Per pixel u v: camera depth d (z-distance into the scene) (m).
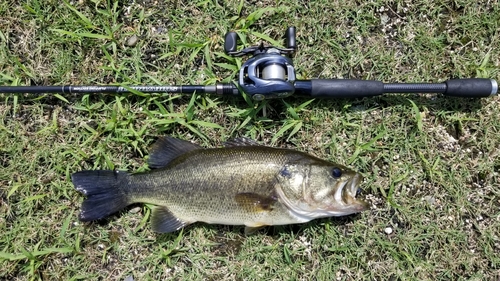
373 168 0.65
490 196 0.65
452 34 0.67
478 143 0.66
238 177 0.58
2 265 0.63
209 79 0.65
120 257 0.64
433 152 0.66
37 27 0.66
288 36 0.61
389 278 0.64
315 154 0.65
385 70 0.66
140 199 0.60
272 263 0.64
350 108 0.66
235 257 0.64
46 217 0.64
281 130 0.64
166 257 0.63
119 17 0.67
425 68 0.66
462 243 0.65
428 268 0.64
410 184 0.65
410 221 0.65
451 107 0.66
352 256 0.64
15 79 0.65
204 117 0.65
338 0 0.67
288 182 0.57
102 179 0.61
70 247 0.63
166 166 0.60
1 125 0.65
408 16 0.67
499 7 0.66
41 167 0.65
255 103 0.64
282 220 0.59
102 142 0.65
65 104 0.66
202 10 0.67
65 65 0.66
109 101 0.65
